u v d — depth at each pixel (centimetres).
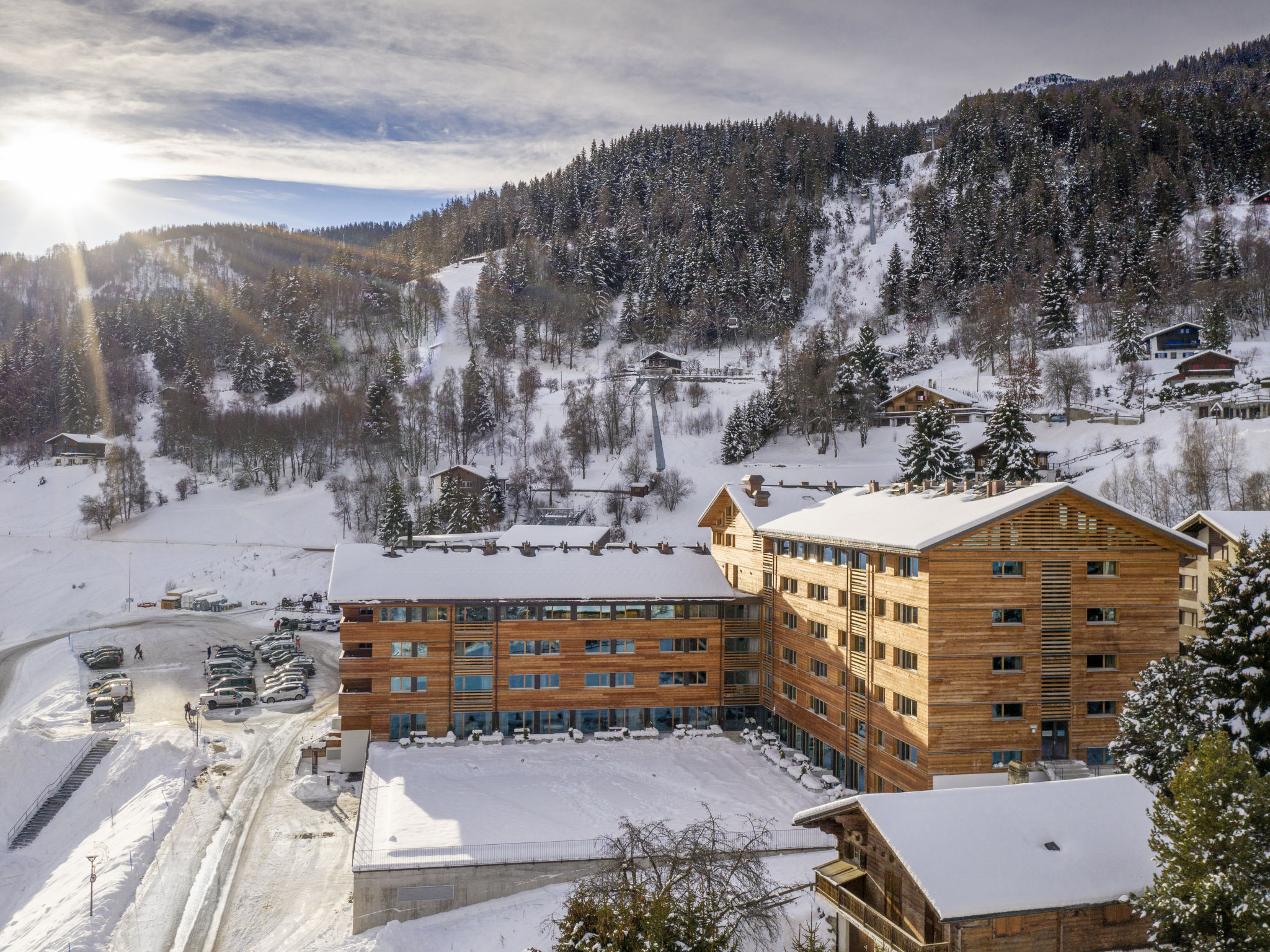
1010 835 2711
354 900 3753
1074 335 16912
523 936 3469
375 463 15275
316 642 9238
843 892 3042
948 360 18162
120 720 6650
